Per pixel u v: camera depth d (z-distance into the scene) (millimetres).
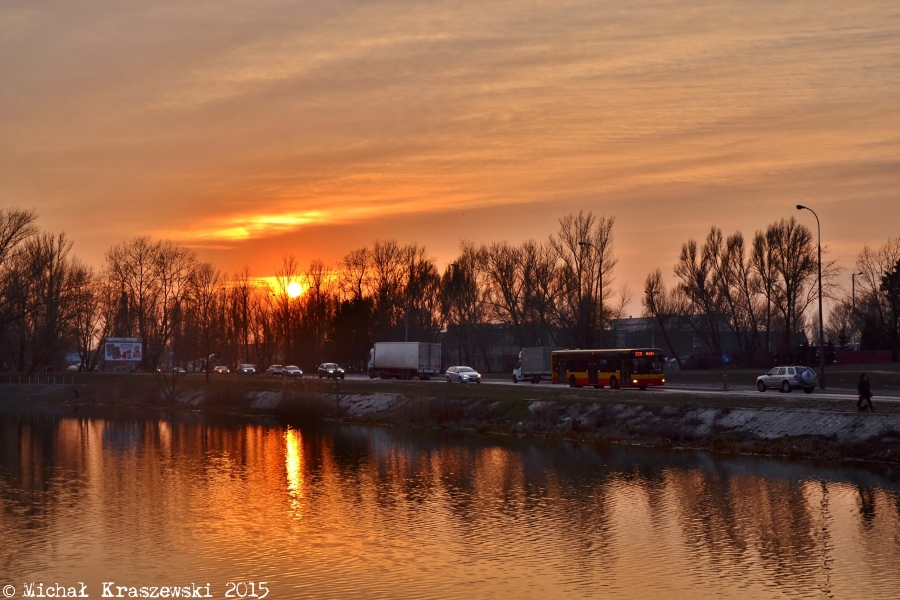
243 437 69500
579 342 100125
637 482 44750
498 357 147375
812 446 49719
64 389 118750
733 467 47750
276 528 36500
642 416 61188
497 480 46656
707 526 35469
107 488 46031
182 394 105250
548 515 38125
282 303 158875
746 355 101500
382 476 48812
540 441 61906
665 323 131625
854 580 28453
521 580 28922
